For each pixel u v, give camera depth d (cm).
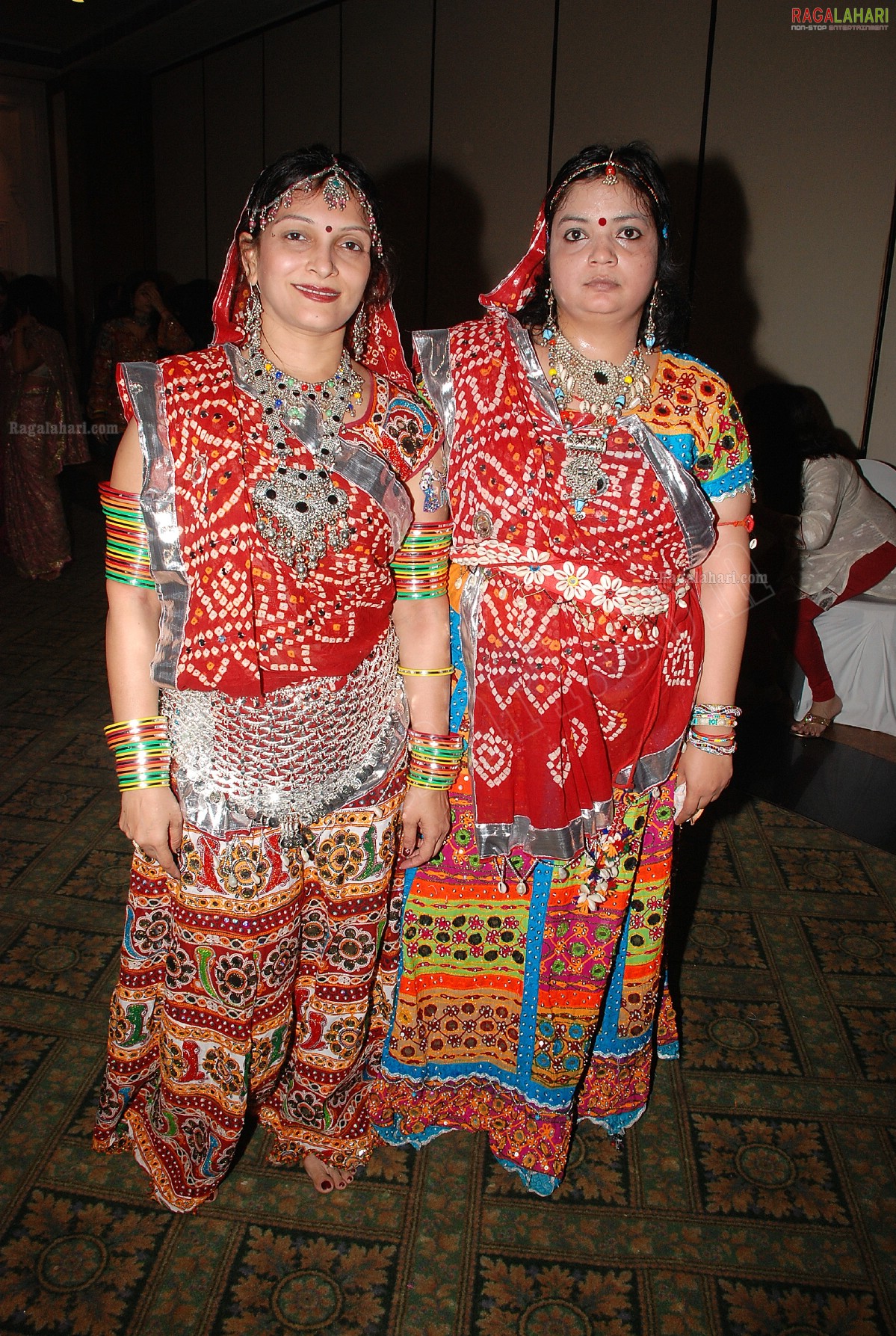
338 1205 174
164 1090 162
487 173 604
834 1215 177
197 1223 169
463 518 151
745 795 336
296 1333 152
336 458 134
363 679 147
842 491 374
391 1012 184
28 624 474
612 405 149
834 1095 204
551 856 159
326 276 128
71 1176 176
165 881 162
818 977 240
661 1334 155
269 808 144
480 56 595
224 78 845
